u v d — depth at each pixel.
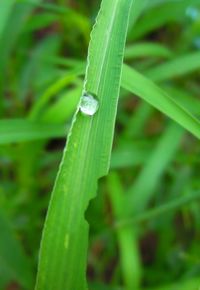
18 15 0.16
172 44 0.21
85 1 0.21
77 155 0.08
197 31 0.18
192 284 0.12
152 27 0.16
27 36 0.19
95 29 0.09
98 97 0.08
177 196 0.16
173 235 0.17
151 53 0.16
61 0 0.20
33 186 0.17
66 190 0.08
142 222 0.16
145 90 0.10
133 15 0.13
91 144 0.08
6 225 0.13
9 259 0.13
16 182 0.17
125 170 0.18
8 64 0.19
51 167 0.18
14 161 0.16
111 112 0.08
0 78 0.16
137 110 0.17
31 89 0.19
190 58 0.15
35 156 0.16
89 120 0.08
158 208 0.13
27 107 0.20
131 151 0.15
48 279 0.08
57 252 0.08
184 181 0.16
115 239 0.16
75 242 0.08
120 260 0.16
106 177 0.15
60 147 0.20
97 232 0.15
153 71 0.15
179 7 0.16
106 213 0.17
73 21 0.16
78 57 0.21
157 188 0.17
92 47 0.08
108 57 0.08
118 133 0.19
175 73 0.14
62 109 0.14
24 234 0.17
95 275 0.17
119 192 0.15
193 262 0.15
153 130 0.20
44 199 0.17
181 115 0.10
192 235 0.18
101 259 0.17
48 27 0.23
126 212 0.14
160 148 0.14
